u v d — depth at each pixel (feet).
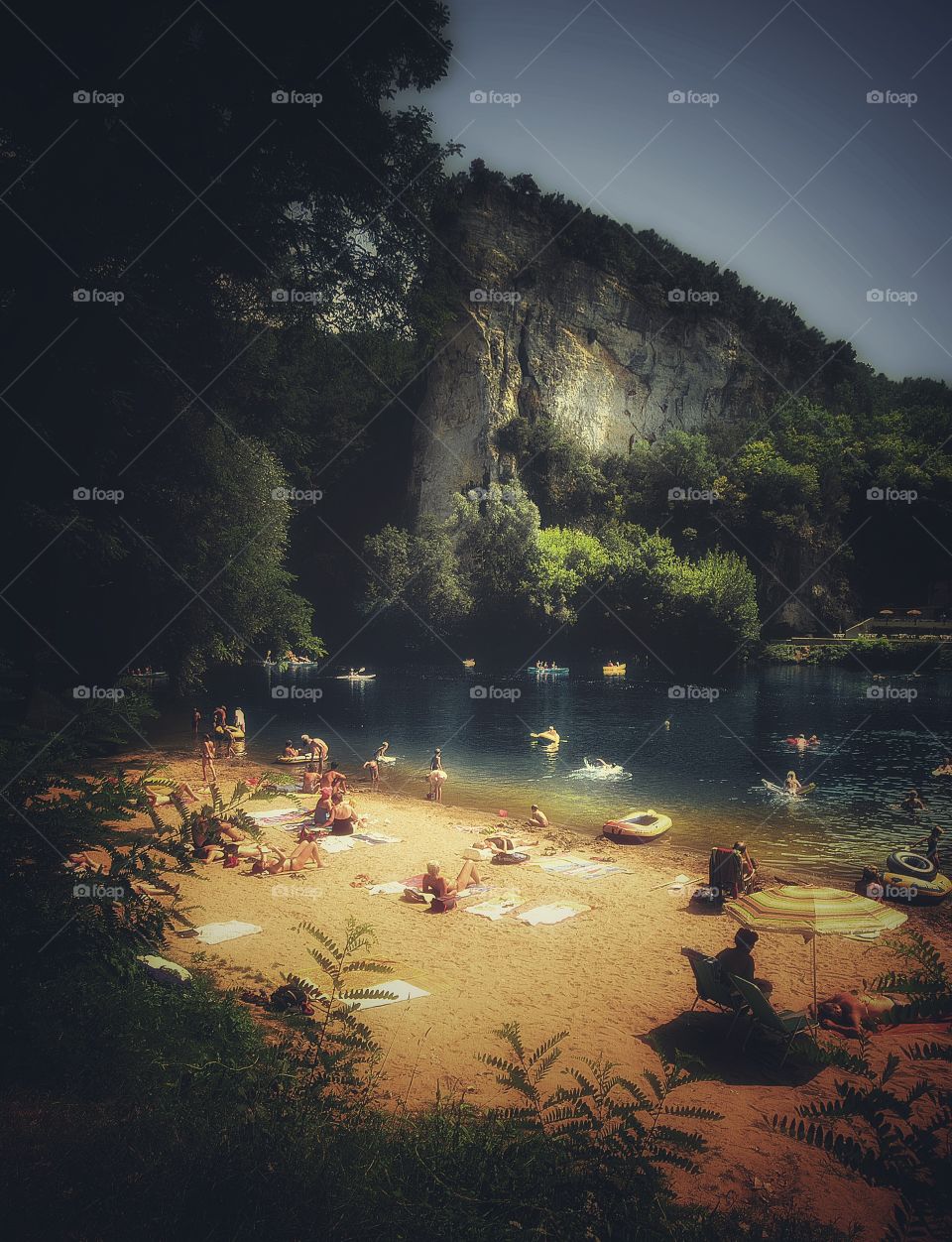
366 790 86.38
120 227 60.75
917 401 449.48
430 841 62.34
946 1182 8.91
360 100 66.08
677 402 381.40
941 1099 9.45
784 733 127.85
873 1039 29.63
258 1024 25.62
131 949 18.17
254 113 61.57
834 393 424.87
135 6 56.59
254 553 108.17
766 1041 29.78
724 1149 21.77
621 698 175.63
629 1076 26.63
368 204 69.77
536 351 349.82
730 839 66.59
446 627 293.23
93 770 17.98
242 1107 15.70
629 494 336.70
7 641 79.36
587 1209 12.21
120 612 93.04
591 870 54.65
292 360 82.94
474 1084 25.32
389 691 188.24
